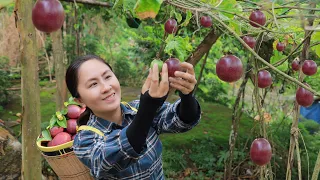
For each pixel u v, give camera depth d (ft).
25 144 7.71
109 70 4.87
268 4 5.00
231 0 5.14
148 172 5.07
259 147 4.17
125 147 3.86
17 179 11.80
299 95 4.79
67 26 25.48
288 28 7.47
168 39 5.37
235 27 6.27
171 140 16.01
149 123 3.84
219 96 26.07
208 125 18.22
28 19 7.16
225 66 3.77
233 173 14.21
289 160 6.04
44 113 19.52
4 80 22.29
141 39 21.58
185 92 4.25
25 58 7.34
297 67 7.05
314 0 4.48
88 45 26.68
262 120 4.31
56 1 3.34
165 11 9.80
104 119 4.97
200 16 5.94
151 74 3.79
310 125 17.43
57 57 13.98
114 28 26.23
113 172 4.17
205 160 14.62
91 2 12.58
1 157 11.53
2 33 31.24
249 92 25.57
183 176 13.88
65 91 14.34
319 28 3.89
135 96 24.76
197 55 10.63
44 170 12.69
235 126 12.58
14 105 22.16
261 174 6.46
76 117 6.82
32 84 7.50
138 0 3.68
